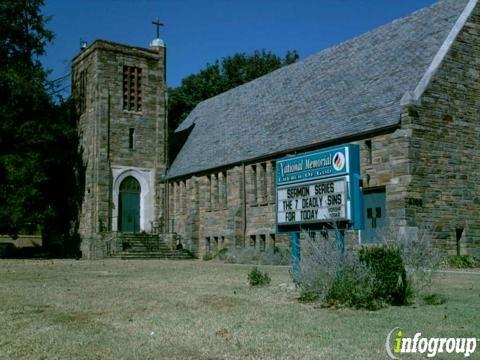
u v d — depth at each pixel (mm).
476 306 12578
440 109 27328
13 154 37344
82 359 8203
